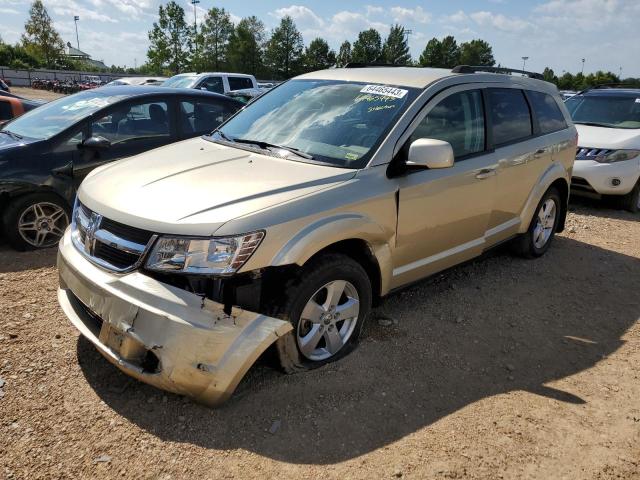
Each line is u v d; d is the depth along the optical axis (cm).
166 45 5575
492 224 464
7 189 495
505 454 270
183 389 267
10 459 249
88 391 300
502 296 468
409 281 390
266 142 384
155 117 599
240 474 247
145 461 253
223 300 268
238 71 7575
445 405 307
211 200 286
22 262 492
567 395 327
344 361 340
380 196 337
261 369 324
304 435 274
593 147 793
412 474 253
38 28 7038
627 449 280
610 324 431
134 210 283
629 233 703
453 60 9231
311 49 8681
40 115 584
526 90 509
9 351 335
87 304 289
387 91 393
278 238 281
